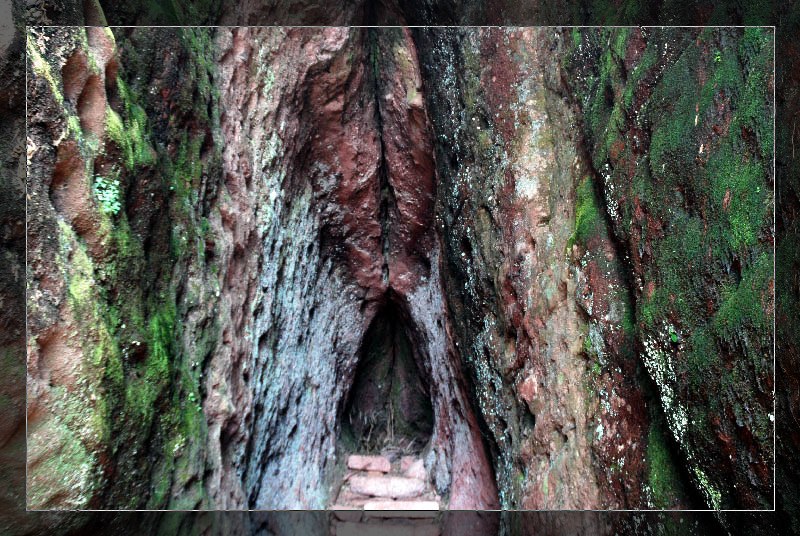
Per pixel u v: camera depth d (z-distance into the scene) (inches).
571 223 121.0
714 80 77.0
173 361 106.9
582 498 105.3
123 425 86.7
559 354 119.2
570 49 122.3
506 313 144.1
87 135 86.7
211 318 124.3
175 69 117.6
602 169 105.8
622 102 99.0
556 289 122.4
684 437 77.9
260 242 154.2
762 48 69.1
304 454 195.9
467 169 167.8
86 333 79.9
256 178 153.7
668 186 84.3
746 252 68.1
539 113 134.2
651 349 86.1
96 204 86.0
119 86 96.8
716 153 74.7
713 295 73.1
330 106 190.9
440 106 182.2
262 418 156.7
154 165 104.2
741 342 66.5
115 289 89.5
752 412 64.4
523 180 135.6
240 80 148.2
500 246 146.5
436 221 204.1
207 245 126.0
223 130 139.8
